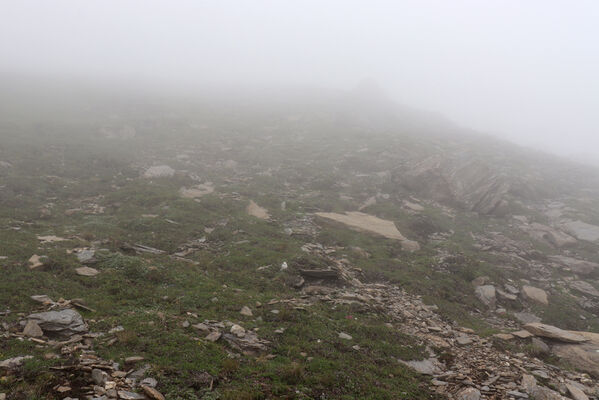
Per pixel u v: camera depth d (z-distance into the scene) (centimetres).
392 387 967
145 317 1098
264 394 827
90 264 1482
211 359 926
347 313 1422
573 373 1186
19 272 1258
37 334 923
